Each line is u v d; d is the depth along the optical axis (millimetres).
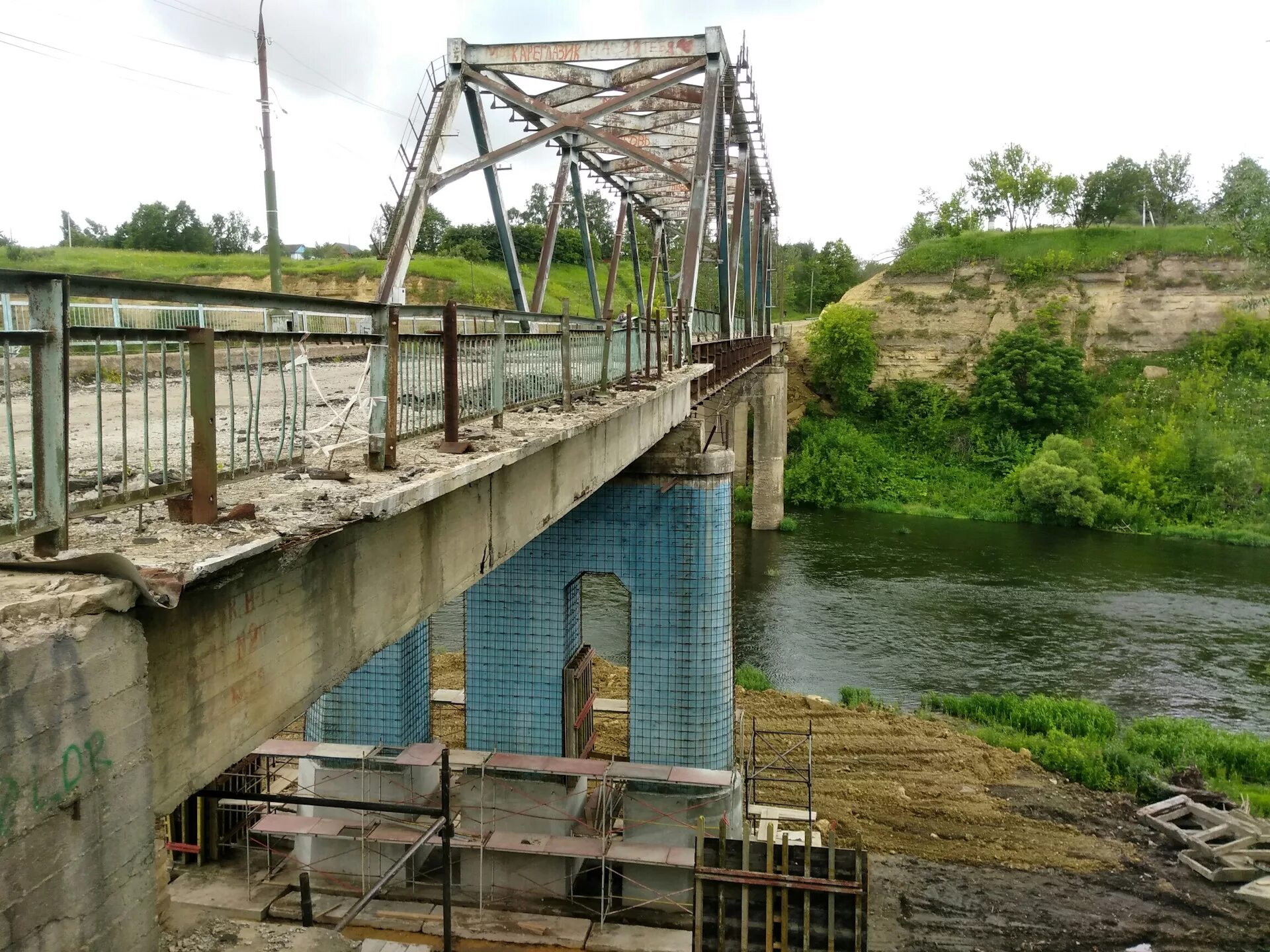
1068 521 41438
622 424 10656
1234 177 44969
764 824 13633
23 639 2756
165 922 5363
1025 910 12164
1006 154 69562
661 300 35375
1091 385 49094
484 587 12141
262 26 17562
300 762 11773
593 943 10281
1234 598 29266
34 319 3211
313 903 10883
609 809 11953
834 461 48000
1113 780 16328
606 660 22438
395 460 5383
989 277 54656
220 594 3822
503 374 7289
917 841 14016
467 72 16391
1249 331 48562
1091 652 24250
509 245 16547
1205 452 42969
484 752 11602
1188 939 11570
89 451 6332
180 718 3619
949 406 51438
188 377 4395
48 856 2869
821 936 8828
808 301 87125
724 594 12164
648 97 17594
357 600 5027
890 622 26797
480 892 10789
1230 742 17781
